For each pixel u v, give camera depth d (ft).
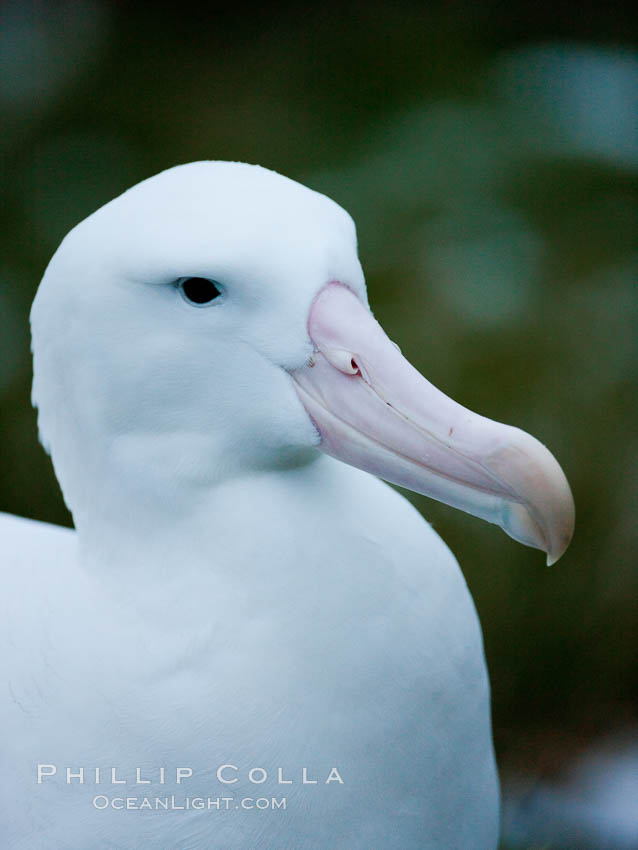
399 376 13.09
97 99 40.68
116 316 13.52
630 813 26.02
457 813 15.34
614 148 36.17
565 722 28.35
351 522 14.17
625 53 38.86
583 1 40.19
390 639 14.05
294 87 39.99
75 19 42.91
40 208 37.73
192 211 13.20
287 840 14.29
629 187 35.22
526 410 30.66
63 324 13.96
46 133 39.91
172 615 14.14
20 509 31.76
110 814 14.26
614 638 28.43
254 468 14.14
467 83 38.70
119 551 14.49
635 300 32.42
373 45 40.70
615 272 33.14
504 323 31.96
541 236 34.19
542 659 28.55
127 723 14.11
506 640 28.50
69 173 38.63
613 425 30.30
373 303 32.68
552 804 26.50
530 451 12.59
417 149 36.50
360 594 13.97
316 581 13.94
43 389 14.73
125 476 14.19
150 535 14.29
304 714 13.94
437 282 32.96
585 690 28.53
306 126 38.52
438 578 14.49
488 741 15.69
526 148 36.22
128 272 13.28
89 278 13.58
